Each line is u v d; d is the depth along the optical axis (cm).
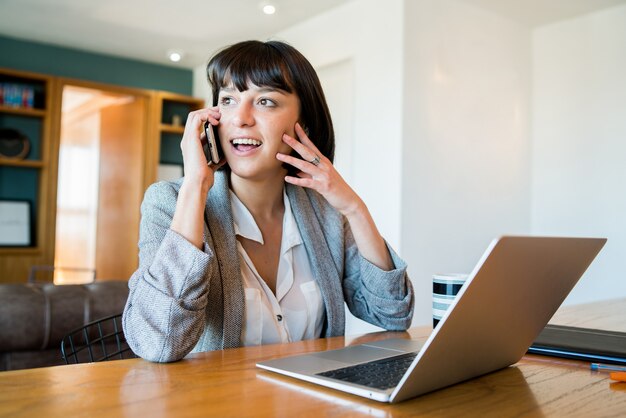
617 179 383
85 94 628
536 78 434
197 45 499
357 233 118
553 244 65
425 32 361
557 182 419
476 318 61
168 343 80
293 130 112
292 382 69
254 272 113
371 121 371
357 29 384
